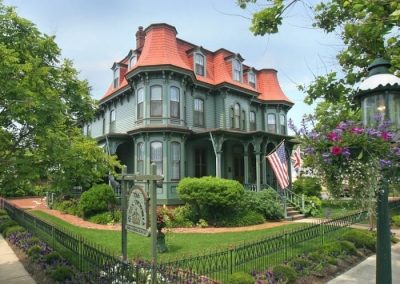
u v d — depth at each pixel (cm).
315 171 484
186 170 1948
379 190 445
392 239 1097
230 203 1473
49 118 685
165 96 1798
